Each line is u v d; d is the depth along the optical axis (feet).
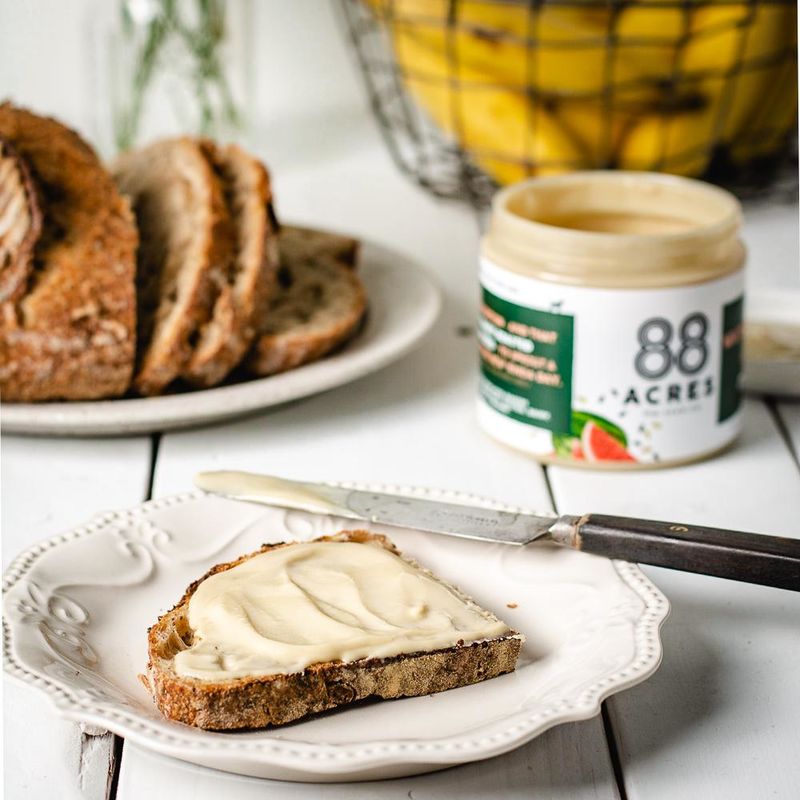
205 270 2.20
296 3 3.50
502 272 2.12
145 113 3.24
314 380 2.20
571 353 2.09
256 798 1.64
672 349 2.09
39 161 2.24
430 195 3.14
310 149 3.40
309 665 1.66
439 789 1.66
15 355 2.13
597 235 2.06
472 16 2.71
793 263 2.71
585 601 1.80
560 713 1.61
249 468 2.16
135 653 1.76
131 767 1.67
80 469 2.16
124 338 2.15
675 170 2.86
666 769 1.69
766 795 1.66
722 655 1.82
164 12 3.07
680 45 2.66
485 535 1.87
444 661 1.70
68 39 3.40
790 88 2.84
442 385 2.40
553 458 2.15
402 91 3.19
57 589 1.80
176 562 1.88
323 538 1.87
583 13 2.66
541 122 2.79
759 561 1.77
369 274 2.57
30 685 1.63
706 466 2.17
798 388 2.31
